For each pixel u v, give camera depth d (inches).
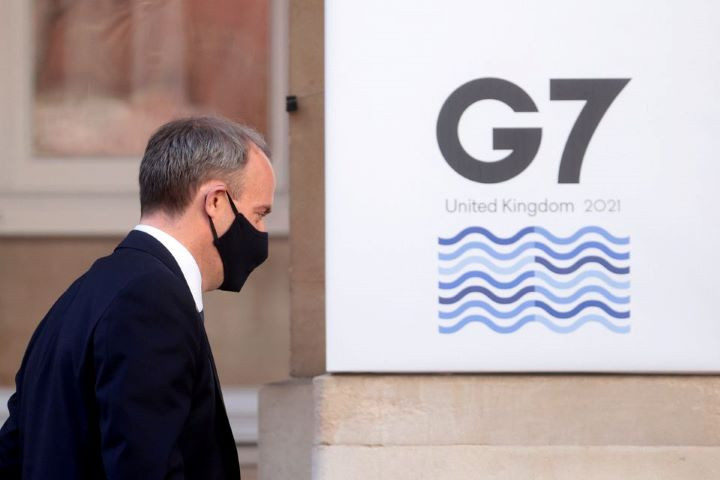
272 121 885.2
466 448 439.2
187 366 350.9
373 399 442.3
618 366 433.1
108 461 335.3
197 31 893.2
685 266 431.5
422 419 441.4
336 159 436.8
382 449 441.4
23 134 904.3
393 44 436.1
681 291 431.5
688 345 431.5
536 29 434.0
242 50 890.1
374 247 436.5
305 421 527.5
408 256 436.1
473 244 434.6
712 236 430.6
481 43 434.9
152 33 895.1
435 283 436.1
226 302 877.2
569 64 433.1
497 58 434.9
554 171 434.0
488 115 435.2
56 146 903.7
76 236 896.3
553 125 433.4
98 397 340.8
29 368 376.5
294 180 532.7
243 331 876.6
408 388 441.7
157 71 895.1
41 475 350.9
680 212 431.8
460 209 434.9
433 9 435.2
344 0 436.1
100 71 902.4
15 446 390.3
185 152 382.0
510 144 434.3
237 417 852.6
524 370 435.8
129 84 898.1
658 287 432.1
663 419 435.5
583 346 433.4
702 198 431.2
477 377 440.5
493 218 434.9
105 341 343.3
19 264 895.7
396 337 437.1
